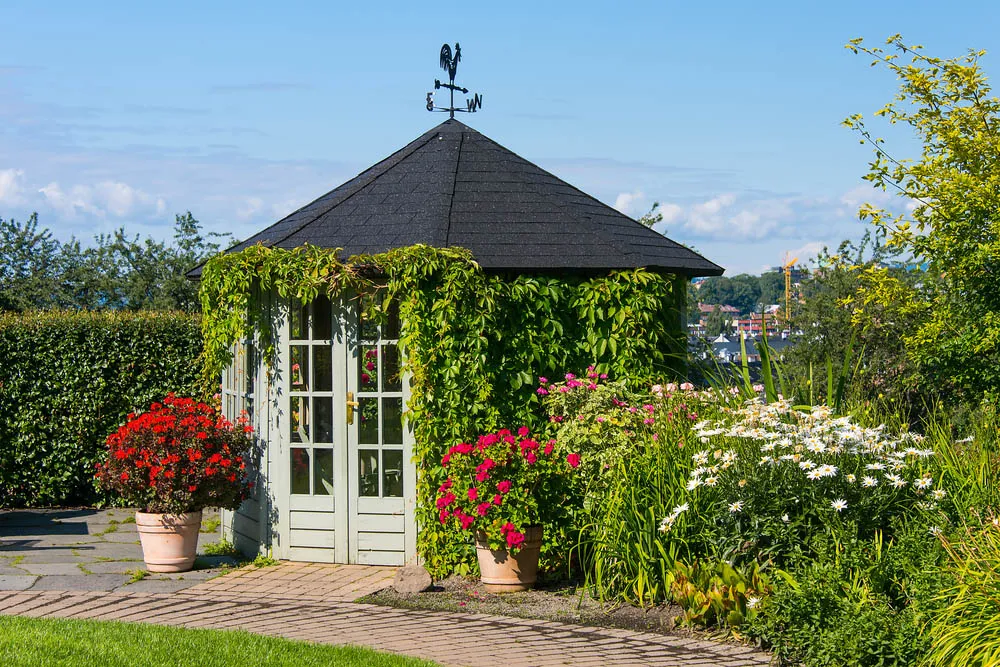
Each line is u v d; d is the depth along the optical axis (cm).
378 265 1005
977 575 640
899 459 808
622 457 910
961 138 1074
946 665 627
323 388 1052
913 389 1256
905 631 657
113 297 2408
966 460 822
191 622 809
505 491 898
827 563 734
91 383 1395
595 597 871
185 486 996
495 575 915
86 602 873
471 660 706
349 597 904
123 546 1142
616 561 856
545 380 1023
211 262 1074
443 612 849
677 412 957
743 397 1024
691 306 1892
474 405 1009
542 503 925
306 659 679
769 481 798
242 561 1066
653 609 813
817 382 1109
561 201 1131
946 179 1077
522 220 1088
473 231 1060
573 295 1055
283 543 1062
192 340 1416
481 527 902
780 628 719
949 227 1074
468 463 929
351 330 1039
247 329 1062
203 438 1010
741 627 751
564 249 1055
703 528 823
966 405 1104
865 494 787
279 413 1062
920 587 681
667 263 1111
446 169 1154
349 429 1043
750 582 766
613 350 1052
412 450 1023
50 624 754
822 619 695
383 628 795
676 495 840
